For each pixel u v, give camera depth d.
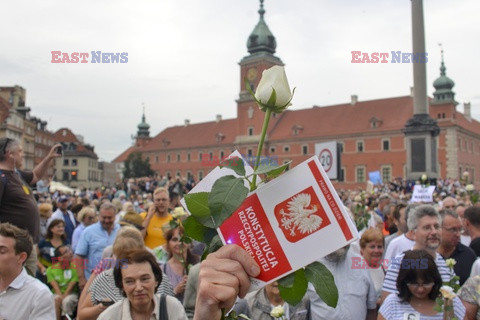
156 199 7.98
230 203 1.32
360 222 7.29
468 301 4.21
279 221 1.42
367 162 76.56
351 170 78.06
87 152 104.44
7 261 3.87
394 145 74.25
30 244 4.05
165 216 8.06
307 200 1.42
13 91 84.25
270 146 86.06
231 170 1.53
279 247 1.41
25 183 5.39
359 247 5.69
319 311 4.51
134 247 4.82
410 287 4.02
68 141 105.06
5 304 3.86
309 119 85.62
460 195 13.05
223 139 96.25
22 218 5.11
